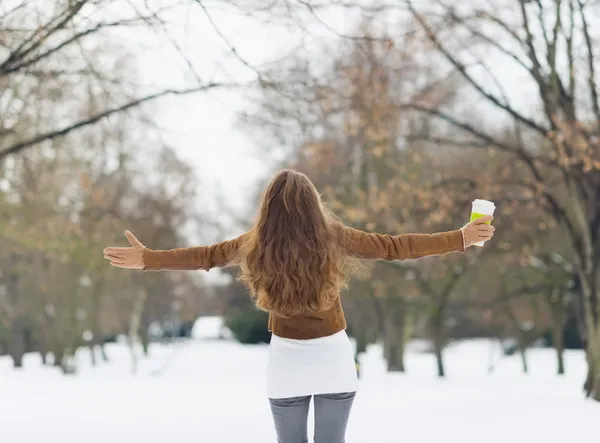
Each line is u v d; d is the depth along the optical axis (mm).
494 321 40219
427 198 20250
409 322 39438
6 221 26859
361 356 45969
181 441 9375
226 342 90438
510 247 25266
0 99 15477
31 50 10453
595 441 9492
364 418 12164
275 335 3617
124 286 44219
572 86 17031
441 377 32656
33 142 12008
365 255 3652
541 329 37500
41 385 25250
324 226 3613
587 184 18609
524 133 25344
